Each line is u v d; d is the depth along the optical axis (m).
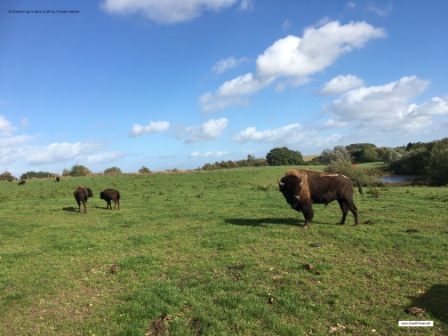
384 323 5.63
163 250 10.44
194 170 54.62
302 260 8.72
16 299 7.29
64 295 7.41
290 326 5.61
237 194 25.17
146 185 35.16
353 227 12.14
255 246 10.20
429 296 6.47
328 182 12.23
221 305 6.46
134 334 5.59
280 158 76.31
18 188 35.78
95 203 23.27
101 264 9.36
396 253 9.09
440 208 15.91
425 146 55.34
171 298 6.70
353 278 7.46
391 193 23.50
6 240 13.02
